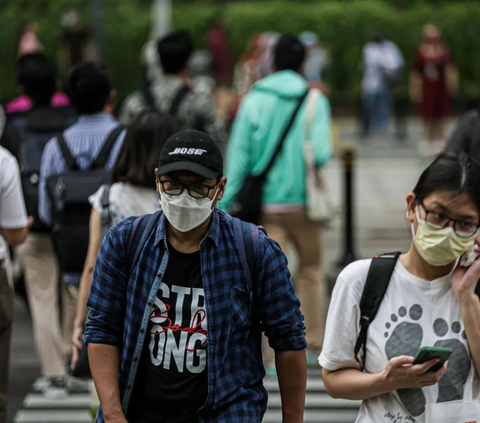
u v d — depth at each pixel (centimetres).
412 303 557
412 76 4266
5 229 848
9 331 838
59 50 4109
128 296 549
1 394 838
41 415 1074
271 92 1158
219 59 4138
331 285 1520
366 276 564
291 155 1154
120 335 562
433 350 514
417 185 543
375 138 3550
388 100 3672
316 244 1191
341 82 4303
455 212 527
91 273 793
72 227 895
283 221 1169
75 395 1136
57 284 1087
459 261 554
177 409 547
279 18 4253
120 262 552
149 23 4131
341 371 571
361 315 563
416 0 4531
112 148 934
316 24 4247
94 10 2747
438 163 539
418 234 541
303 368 566
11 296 836
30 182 1050
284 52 1174
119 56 4153
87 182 895
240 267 545
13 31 4122
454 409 548
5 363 836
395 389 543
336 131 3256
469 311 547
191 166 521
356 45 4256
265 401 564
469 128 1095
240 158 1162
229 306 541
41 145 1066
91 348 557
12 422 1052
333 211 1167
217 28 4172
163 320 544
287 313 555
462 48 4266
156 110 804
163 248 545
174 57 1288
